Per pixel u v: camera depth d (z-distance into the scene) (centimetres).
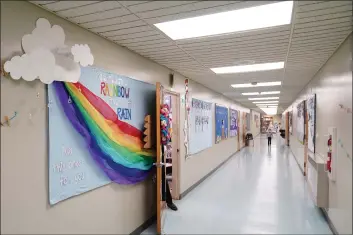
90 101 248
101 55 269
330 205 343
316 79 485
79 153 235
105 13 214
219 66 423
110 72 279
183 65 414
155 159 375
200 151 602
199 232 329
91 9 206
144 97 352
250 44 302
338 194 300
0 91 169
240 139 1291
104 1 192
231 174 684
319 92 450
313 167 412
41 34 198
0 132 169
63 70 216
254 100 1138
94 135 253
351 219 247
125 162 302
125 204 306
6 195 172
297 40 287
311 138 519
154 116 376
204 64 406
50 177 204
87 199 246
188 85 533
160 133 348
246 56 357
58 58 212
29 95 190
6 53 173
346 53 277
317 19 229
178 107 467
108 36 270
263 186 555
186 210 411
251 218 375
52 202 206
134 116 325
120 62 301
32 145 192
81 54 233
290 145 1257
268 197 476
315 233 324
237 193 504
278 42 294
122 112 299
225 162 880
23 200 184
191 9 209
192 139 543
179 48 317
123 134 299
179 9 209
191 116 541
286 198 469
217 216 384
